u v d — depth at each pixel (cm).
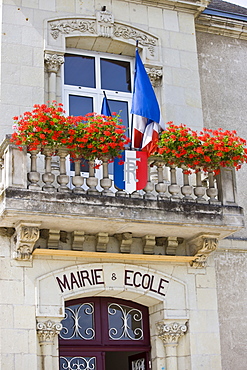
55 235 1048
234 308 1152
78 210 1000
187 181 1103
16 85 1113
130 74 1249
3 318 999
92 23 1202
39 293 1027
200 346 1099
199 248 1116
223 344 1123
